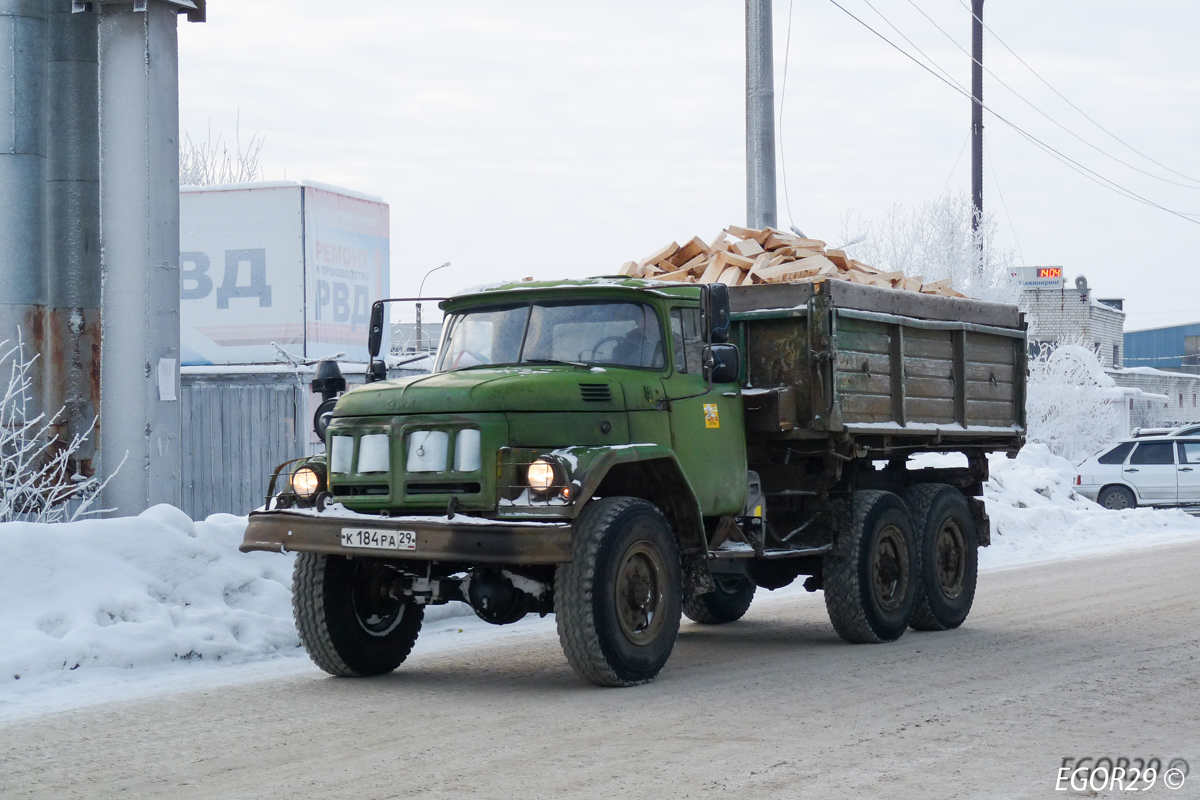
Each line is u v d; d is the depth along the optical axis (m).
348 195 26.86
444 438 7.85
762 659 9.52
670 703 7.58
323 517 8.02
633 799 5.42
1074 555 18.66
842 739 6.57
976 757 6.17
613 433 8.30
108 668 8.58
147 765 6.11
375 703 7.65
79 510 13.41
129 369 13.24
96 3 13.19
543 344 8.91
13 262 15.09
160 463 13.32
